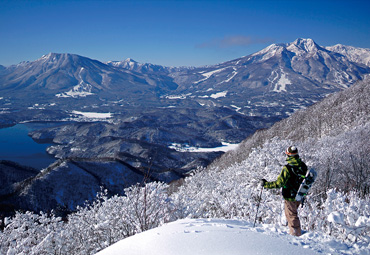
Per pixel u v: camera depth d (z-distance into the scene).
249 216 8.11
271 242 3.67
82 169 106.25
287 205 4.99
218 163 86.38
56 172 100.62
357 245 4.18
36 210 83.19
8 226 12.14
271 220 7.54
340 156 14.07
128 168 114.12
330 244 4.04
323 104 95.38
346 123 55.88
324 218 6.18
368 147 16.31
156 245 3.53
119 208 10.55
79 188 97.75
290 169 4.90
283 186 4.95
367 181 9.11
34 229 12.29
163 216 8.62
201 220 5.02
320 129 66.44
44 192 91.19
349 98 82.19
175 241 3.58
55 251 10.94
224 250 3.34
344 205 5.87
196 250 3.34
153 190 8.96
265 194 8.88
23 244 11.46
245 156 59.88
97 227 10.17
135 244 3.70
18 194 87.75
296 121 92.81
